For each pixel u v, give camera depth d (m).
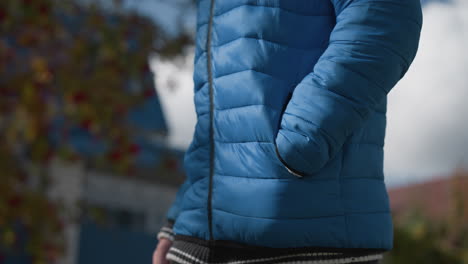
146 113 10.92
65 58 6.70
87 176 10.16
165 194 12.03
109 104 6.65
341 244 1.56
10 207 6.59
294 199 1.55
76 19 6.84
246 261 1.60
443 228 13.86
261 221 1.56
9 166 6.74
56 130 7.25
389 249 1.71
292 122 1.53
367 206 1.62
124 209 11.31
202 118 1.74
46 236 6.87
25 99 6.43
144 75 6.95
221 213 1.65
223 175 1.66
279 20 1.65
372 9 1.57
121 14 6.92
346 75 1.54
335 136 1.53
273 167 1.57
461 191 14.62
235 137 1.64
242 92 1.64
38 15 6.30
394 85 1.61
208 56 1.75
